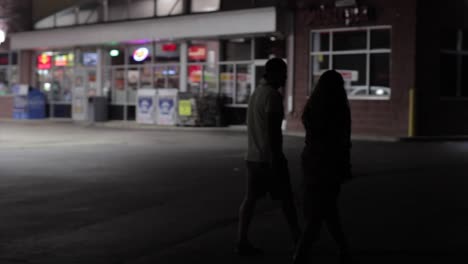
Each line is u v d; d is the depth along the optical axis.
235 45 25.75
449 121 21.83
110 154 15.78
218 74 26.22
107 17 29.36
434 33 21.33
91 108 28.78
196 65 26.88
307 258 5.87
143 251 6.59
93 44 29.16
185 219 8.19
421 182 11.33
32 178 11.66
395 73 21.28
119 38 27.97
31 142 19.11
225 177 11.89
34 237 7.18
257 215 8.45
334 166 5.75
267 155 6.15
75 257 6.34
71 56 31.30
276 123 6.06
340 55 22.61
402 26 21.09
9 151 16.42
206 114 25.66
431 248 6.68
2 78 34.12
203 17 25.03
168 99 26.36
